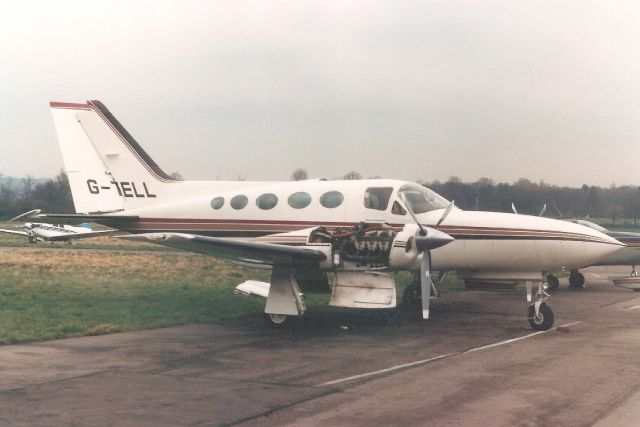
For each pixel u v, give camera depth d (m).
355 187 14.55
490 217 14.01
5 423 6.20
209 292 17.91
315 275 13.40
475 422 6.23
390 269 12.45
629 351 9.98
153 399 7.09
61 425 6.16
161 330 12.12
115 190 17.25
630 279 19.73
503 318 14.16
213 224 15.65
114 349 10.10
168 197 16.92
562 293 20.12
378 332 12.10
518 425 6.12
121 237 11.65
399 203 14.05
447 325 13.04
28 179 76.75
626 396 7.18
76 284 19.20
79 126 17.45
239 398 7.13
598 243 13.34
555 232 13.48
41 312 13.66
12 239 50.44
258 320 13.52
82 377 8.15
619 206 53.06
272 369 8.67
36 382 7.86
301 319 12.89
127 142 17.22
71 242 46.00
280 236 12.83
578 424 6.14
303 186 15.13
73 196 17.42
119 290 17.97
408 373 8.40
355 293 12.58
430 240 12.22
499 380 7.98
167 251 36.91
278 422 6.26
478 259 14.06
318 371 8.55
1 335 11.00
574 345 10.57
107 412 6.59
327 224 14.44
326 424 6.19
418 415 6.46
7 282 19.31
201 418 6.39
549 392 7.37
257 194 15.36
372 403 6.91
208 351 10.01
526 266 13.87
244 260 12.80
